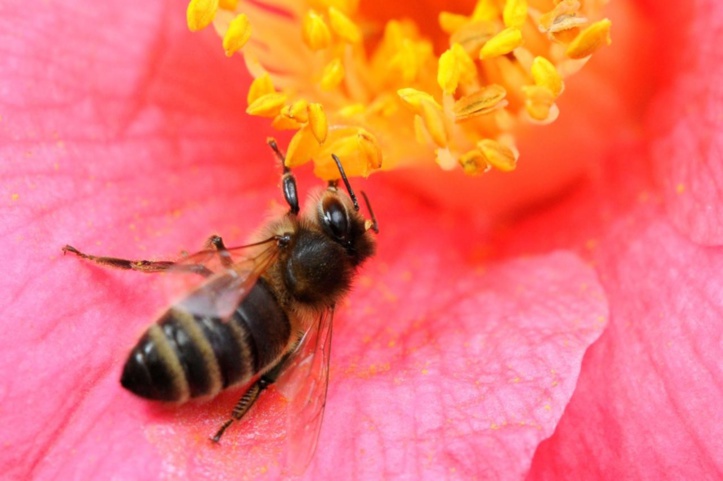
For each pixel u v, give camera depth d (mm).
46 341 100
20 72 107
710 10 107
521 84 107
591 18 105
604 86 109
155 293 102
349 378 102
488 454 97
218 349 98
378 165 106
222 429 99
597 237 108
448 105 106
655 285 103
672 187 105
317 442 98
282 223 103
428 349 103
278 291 101
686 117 107
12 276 101
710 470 98
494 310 105
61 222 104
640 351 101
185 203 109
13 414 98
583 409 100
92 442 98
